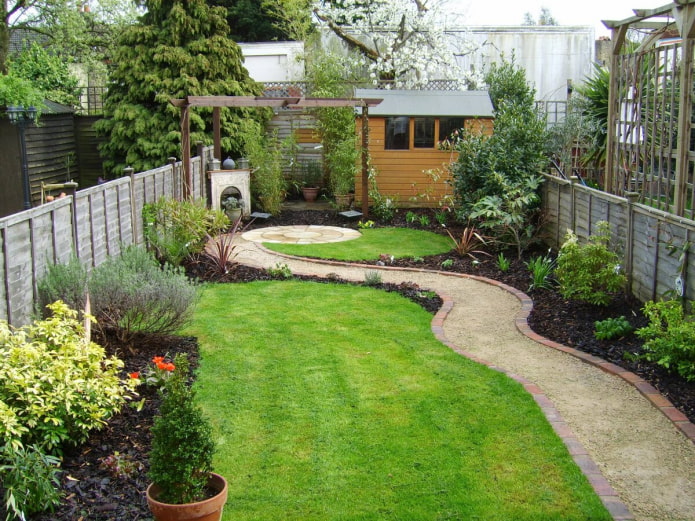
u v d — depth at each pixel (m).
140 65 15.09
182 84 14.96
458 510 3.54
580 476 3.86
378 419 4.62
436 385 5.23
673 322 5.42
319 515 3.51
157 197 10.23
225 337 6.43
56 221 6.43
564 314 7.14
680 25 7.51
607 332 6.26
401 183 14.79
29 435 3.82
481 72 18.23
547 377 5.46
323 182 16.41
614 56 9.70
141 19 15.95
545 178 10.77
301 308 7.50
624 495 3.72
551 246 10.41
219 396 5.02
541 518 3.47
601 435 4.42
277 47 19.12
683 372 5.14
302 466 4.00
